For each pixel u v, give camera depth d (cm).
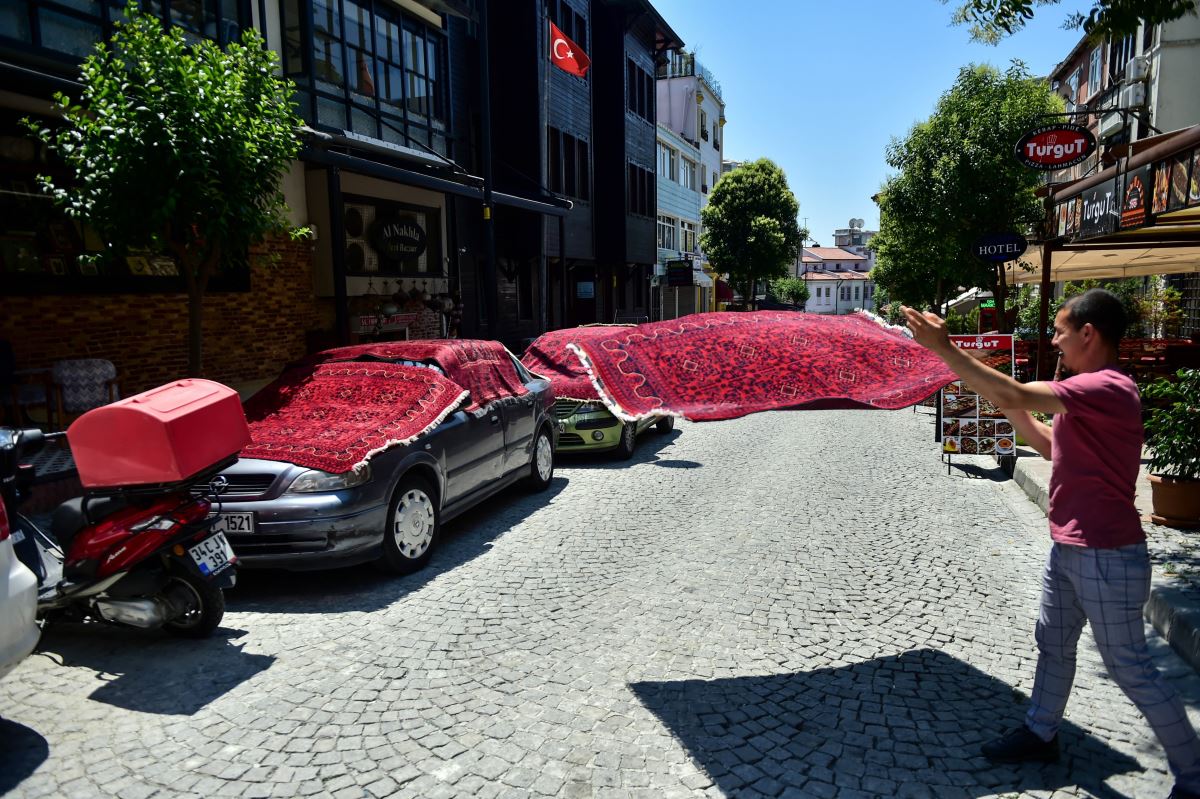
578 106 2386
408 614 478
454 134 1828
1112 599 277
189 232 688
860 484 848
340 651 423
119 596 416
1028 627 456
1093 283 2028
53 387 796
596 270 2700
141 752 325
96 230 656
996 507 745
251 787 299
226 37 1030
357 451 518
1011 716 354
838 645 430
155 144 612
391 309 1430
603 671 398
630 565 571
